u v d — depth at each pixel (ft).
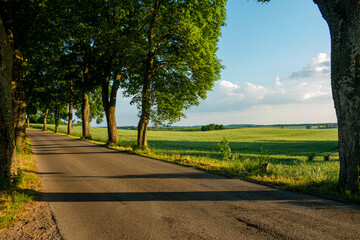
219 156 64.54
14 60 38.83
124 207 14.23
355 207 12.55
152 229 10.91
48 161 35.58
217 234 10.04
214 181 20.29
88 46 65.46
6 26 25.95
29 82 76.59
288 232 9.87
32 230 11.48
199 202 14.53
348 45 14.79
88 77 73.10
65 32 50.29
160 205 14.32
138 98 51.08
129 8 47.14
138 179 21.98
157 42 50.42
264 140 178.09
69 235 10.73
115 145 59.82
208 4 45.52
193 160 33.91
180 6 45.03
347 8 14.69
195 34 42.98
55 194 17.75
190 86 51.06
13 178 19.31
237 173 23.18
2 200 15.20
